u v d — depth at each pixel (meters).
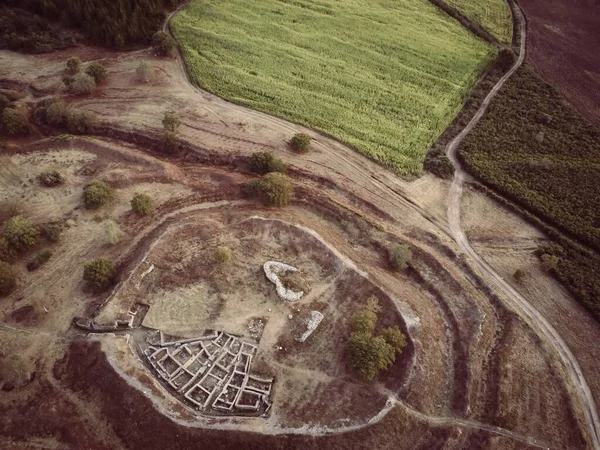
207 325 41.75
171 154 59.09
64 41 73.50
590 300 46.12
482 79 71.12
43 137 60.28
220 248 45.00
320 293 44.28
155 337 40.91
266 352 40.22
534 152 60.28
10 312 42.38
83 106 64.06
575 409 38.84
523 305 46.09
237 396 37.69
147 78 67.94
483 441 36.19
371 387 38.00
